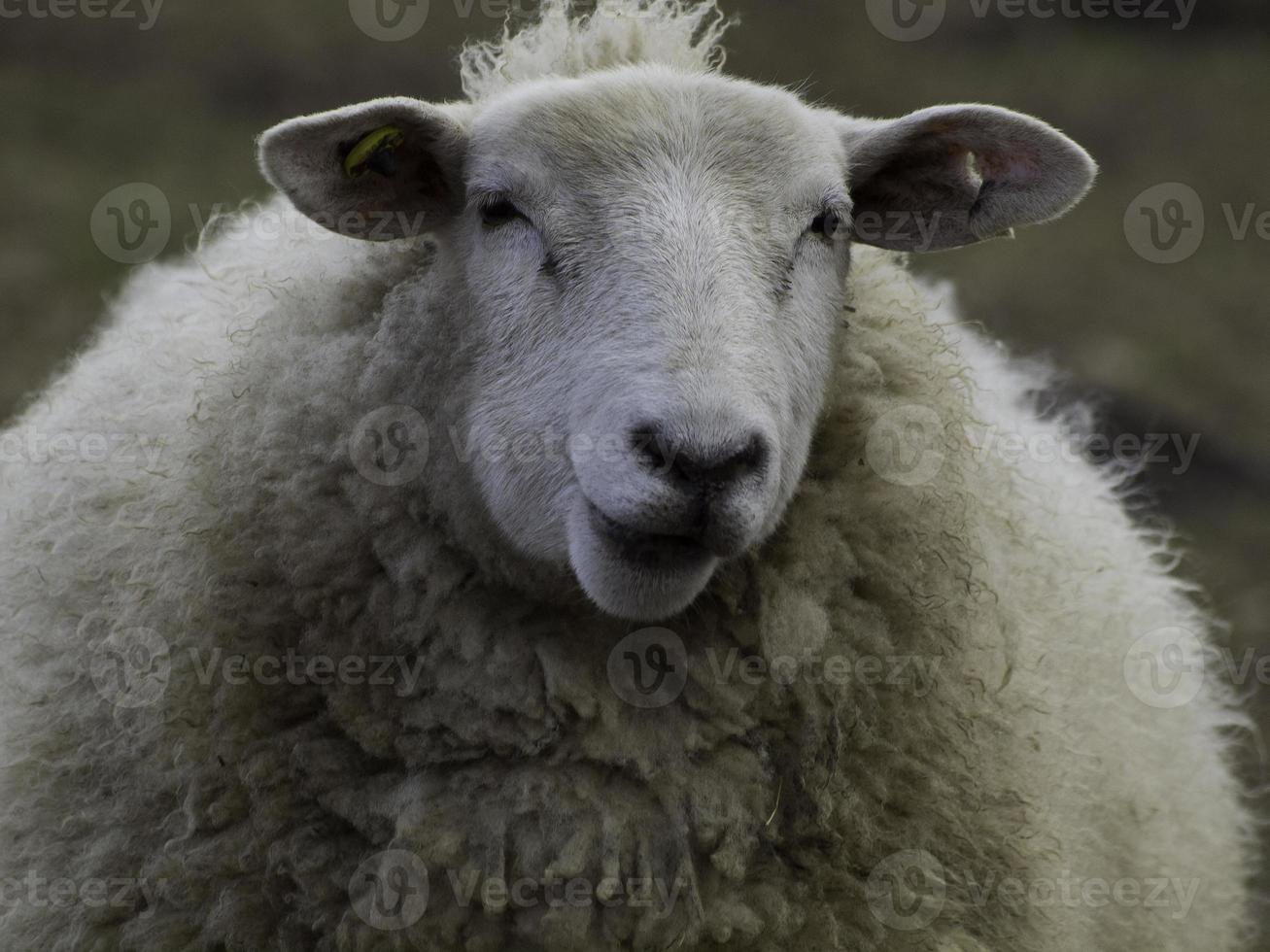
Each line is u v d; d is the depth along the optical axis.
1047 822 9.52
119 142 33.59
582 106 9.09
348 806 8.69
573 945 8.49
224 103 35.91
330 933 8.59
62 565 9.70
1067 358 28.62
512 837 8.61
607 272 8.74
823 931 8.81
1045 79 41.78
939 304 11.16
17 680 9.52
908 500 9.54
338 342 9.28
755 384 8.42
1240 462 25.70
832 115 10.29
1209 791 12.59
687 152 9.04
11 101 34.84
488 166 9.12
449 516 8.94
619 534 8.30
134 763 8.95
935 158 10.20
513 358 8.91
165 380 10.20
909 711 9.27
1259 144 39.25
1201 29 46.50
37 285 27.12
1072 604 10.94
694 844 8.76
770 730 9.08
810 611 9.12
